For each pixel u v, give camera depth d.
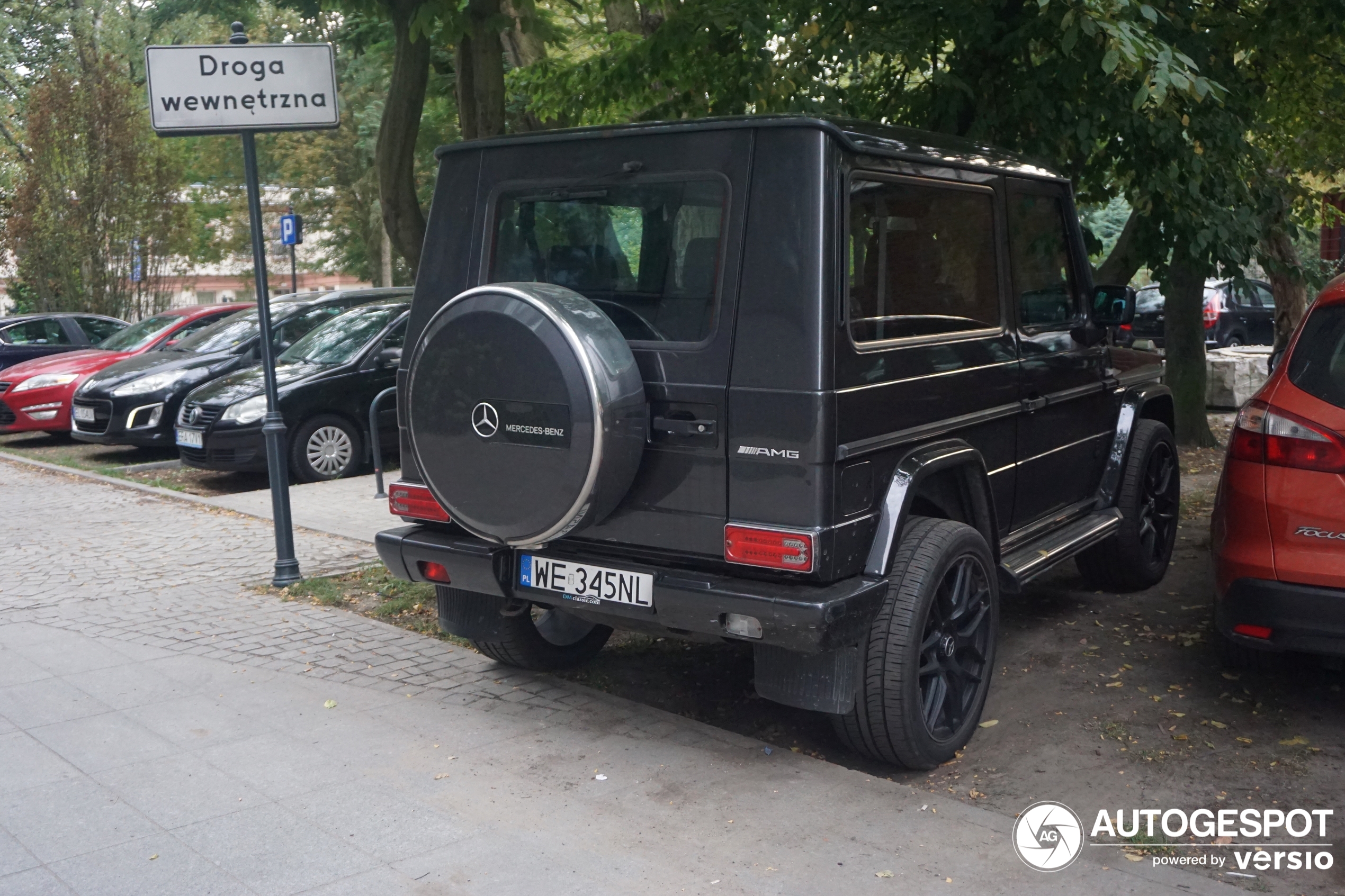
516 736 4.34
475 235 4.39
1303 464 4.07
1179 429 11.55
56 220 21.92
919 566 3.94
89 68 22.28
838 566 3.71
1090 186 7.55
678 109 8.41
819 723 4.70
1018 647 5.48
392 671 5.12
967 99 7.25
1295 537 4.09
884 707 3.89
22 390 13.71
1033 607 6.12
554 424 3.76
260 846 3.46
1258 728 4.45
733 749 4.21
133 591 6.65
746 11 7.36
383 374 11.18
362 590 6.58
